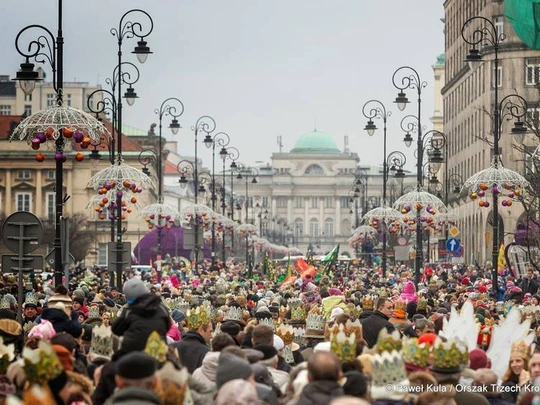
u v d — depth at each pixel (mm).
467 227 170625
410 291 56438
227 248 191875
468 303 28219
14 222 44594
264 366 26234
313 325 37250
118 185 72250
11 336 30547
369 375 24031
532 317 44031
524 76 161000
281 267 129875
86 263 194250
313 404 21141
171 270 116062
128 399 19297
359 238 163750
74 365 25828
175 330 35812
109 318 39844
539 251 80562
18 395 21766
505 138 156375
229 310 40125
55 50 52094
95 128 48500
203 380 26875
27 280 75375
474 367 26844
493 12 164125
